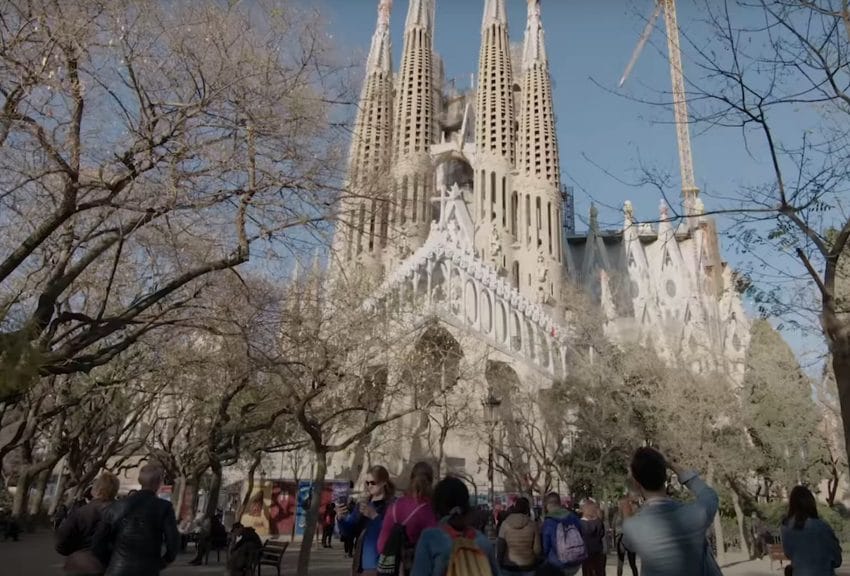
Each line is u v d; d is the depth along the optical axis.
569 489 47.88
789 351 45.44
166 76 14.13
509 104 99.56
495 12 105.31
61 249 17.20
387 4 113.62
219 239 16.16
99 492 8.18
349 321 26.45
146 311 20.78
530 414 53.44
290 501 38.78
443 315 51.50
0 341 11.62
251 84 14.10
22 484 33.53
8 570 19.88
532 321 67.50
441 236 62.38
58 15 12.58
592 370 44.22
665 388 37.72
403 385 32.97
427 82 102.06
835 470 52.16
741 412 40.66
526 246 91.38
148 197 14.15
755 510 43.22
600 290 100.81
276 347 21.59
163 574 21.86
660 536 4.67
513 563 9.27
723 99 12.27
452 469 53.09
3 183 14.50
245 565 16.41
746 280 14.96
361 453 55.09
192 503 38.12
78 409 36.78
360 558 7.31
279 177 14.70
